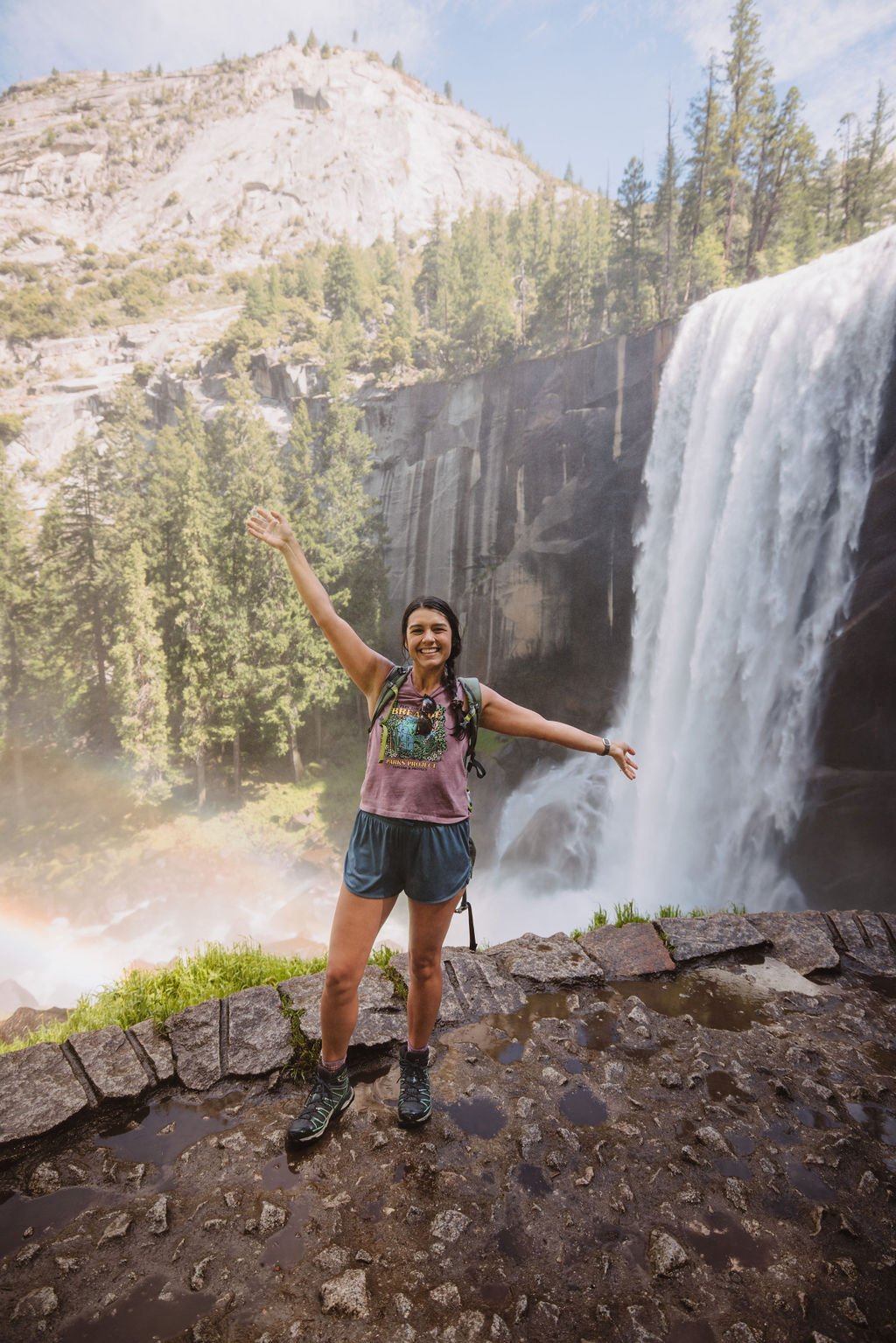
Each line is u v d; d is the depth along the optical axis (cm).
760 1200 202
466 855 217
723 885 2355
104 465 4819
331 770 4059
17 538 4319
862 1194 205
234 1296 168
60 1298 167
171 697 3759
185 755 3731
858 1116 240
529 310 6284
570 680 3794
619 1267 178
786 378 2167
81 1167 210
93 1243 183
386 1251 181
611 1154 218
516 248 7319
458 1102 242
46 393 9488
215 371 7688
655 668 2806
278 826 3625
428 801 208
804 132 4341
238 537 3700
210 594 3584
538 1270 177
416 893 213
